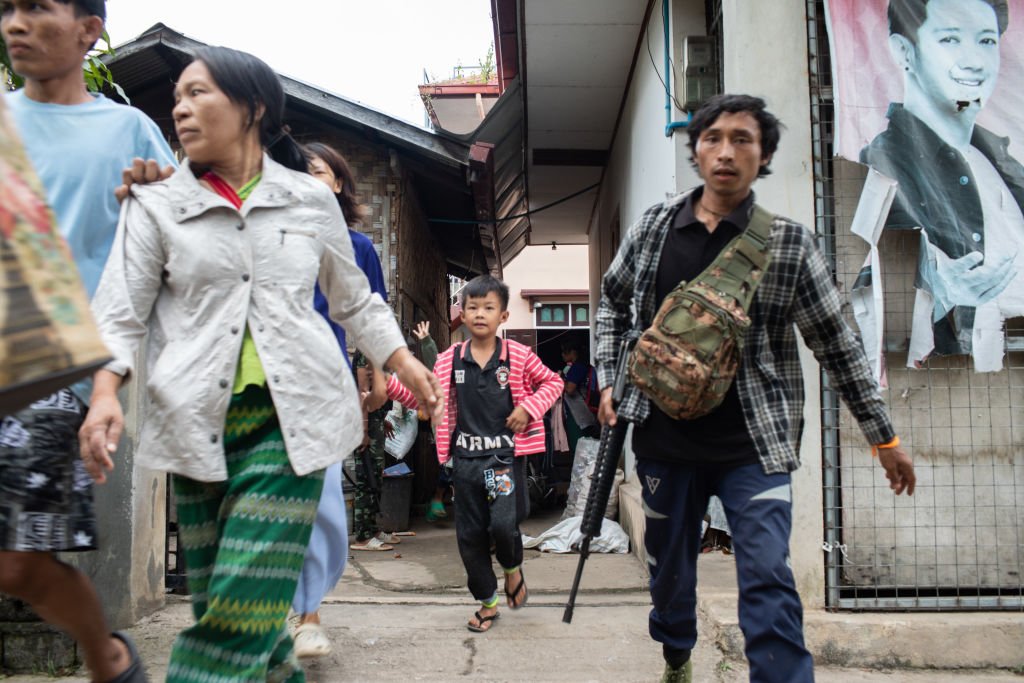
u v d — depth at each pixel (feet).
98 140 7.36
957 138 10.93
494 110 21.98
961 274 10.87
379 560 18.25
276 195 6.38
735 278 7.55
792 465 7.52
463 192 26.14
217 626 5.61
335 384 6.32
